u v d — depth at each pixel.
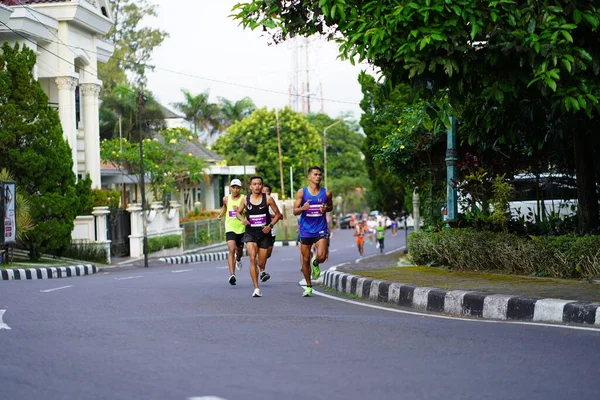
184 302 13.17
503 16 11.52
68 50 35.94
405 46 11.35
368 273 16.50
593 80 12.18
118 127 57.91
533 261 14.80
